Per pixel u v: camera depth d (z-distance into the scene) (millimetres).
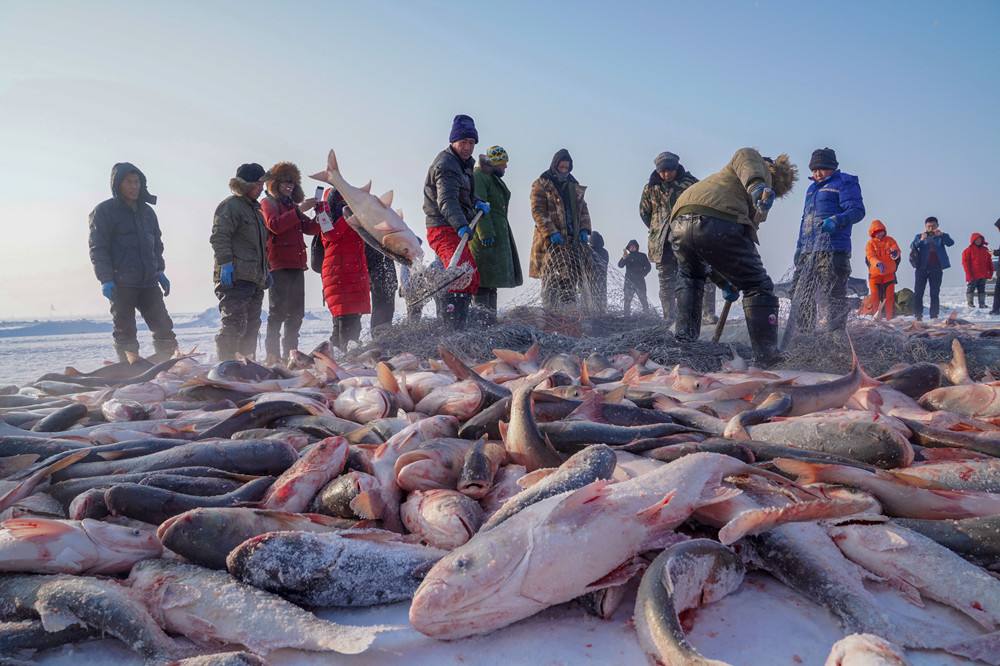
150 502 3273
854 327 8508
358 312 9961
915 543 2744
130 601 2629
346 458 3654
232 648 2586
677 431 3943
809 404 4699
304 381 6188
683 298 8383
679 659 2092
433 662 2475
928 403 5102
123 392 5859
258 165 9688
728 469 3008
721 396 5090
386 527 3309
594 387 5008
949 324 11062
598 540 2584
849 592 2578
